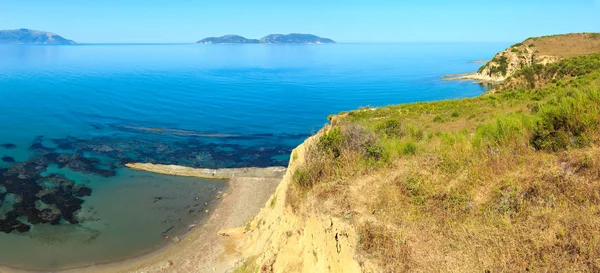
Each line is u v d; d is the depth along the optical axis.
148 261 22.16
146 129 58.31
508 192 7.52
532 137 9.95
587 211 6.23
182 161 42.38
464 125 22.20
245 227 24.94
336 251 8.71
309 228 10.55
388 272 6.73
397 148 12.96
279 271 12.10
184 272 20.88
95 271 21.27
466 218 7.50
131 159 42.03
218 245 23.47
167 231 25.75
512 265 5.84
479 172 8.91
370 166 11.50
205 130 59.47
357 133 13.36
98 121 63.06
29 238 24.39
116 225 26.48
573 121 9.16
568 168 7.43
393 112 31.11
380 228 7.88
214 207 29.84
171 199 31.25
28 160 40.47
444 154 10.78
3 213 27.66
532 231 6.32
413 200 8.65
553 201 6.83
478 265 6.10
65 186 33.38
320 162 12.77
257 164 42.25
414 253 6.87
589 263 5.37
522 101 28.47
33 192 31.77
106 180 35.28
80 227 26.08
